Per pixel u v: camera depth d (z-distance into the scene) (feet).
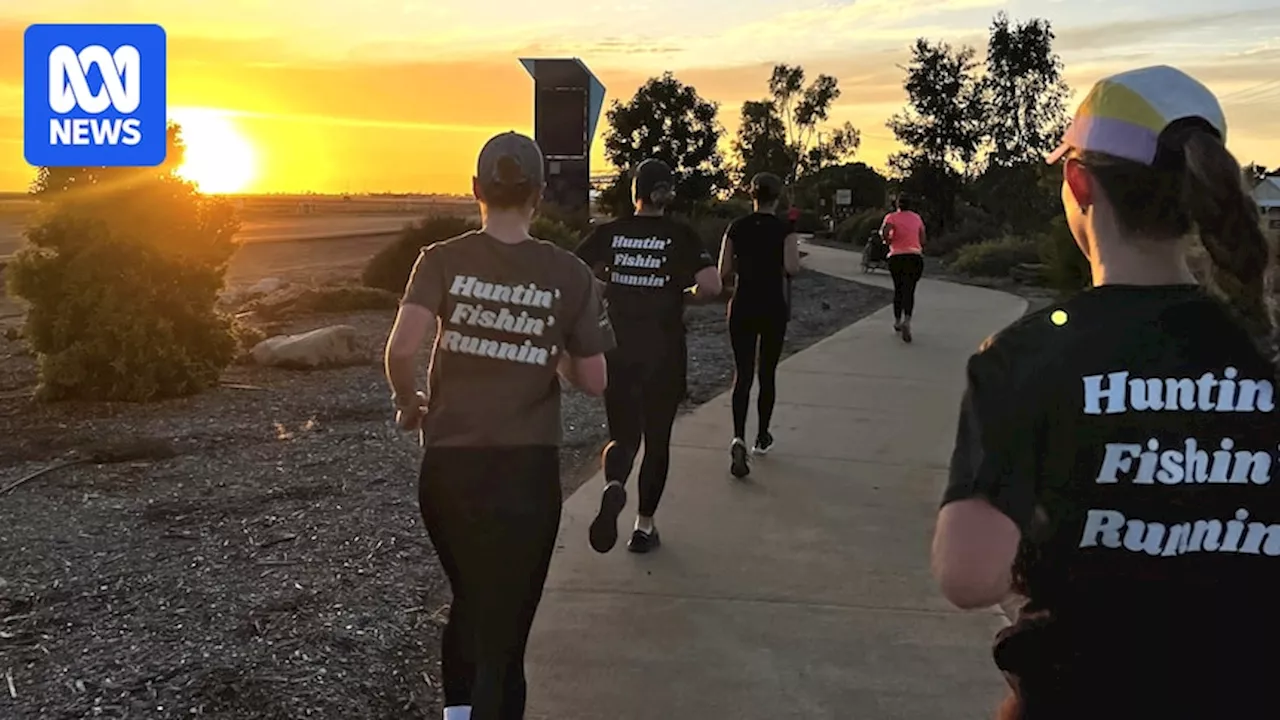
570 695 12.40
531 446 9.89
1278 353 5.23
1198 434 5.12
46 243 27.58
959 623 14.48
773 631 14.16
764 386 22.61
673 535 17.87
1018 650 5.47
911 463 22.72
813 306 57.67
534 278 9.96
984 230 126.11
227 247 30.17
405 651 13.26
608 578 15.92
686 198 118.21
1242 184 5.17
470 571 9.85
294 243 102.68
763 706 12.21
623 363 16.06
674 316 16.33
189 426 24.70
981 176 138.82
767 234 21.24
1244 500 5.11
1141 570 5.15
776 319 21.45
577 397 29.12
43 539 16.43
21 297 27.53
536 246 10.14
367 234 118.52
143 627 13.19
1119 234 5.45
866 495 20.30
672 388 16.46
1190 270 5.41
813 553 17.10
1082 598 5.22
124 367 27.12
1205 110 5.32
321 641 13.01
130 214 28.02
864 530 18.25
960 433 5.47
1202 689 5.12
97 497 18.86
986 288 72.90
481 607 9.88
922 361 37.04
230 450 22.50
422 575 15.56
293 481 20.08
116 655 12.36
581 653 13.46
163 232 28.45
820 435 25.17
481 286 9.85
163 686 11.62
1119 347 5.20
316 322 42.98
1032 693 5.40
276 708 11.34
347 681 12.15
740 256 21.30
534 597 10.06
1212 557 5.13
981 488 5.22
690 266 16.20
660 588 15.57
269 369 32.17
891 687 12.67
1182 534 5.11
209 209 29.48
